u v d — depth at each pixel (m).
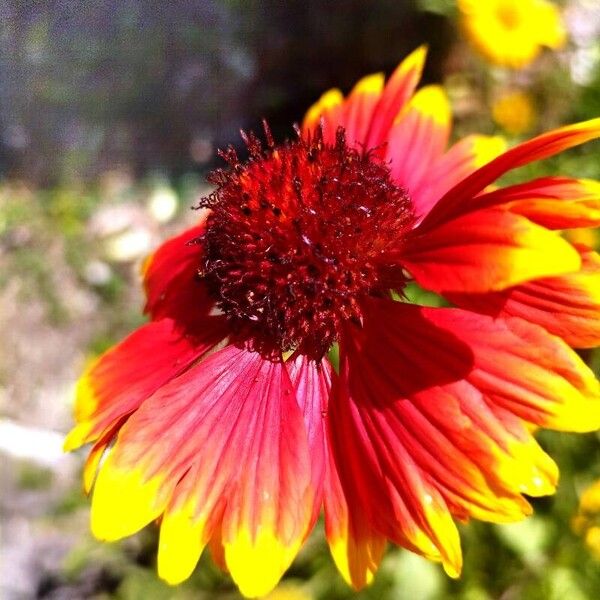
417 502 0.06
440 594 0.12
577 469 0.12
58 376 0.19
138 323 0.19
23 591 0.16
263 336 0.07
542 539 0.12
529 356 0.06
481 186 0.06
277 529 0.06
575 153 0.17
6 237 0.21
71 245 0.21
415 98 0.09
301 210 0.07
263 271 0.07
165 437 0.07
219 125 0.22
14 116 0.22
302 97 0.22
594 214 0.05
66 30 0.21
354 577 0.06
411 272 0.06
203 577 0.14
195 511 0.06
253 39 0.22
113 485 0.06
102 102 0.22
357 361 0.07
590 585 0.12
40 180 0.22
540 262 0.05
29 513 0.17
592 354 0.11
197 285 0.08
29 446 0.18
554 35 0.17
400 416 0.06
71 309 0.20
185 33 0.22
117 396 0.07
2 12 0.21
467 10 0.17
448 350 0.06
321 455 0.07
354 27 0.21
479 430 0.06
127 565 0.15
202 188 0.22
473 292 0.05
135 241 0.21
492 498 0.06
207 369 0.07
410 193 0.08
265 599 0.13
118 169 0.22
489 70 0.20
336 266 0.07
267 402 0.07
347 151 0.08
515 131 0.18
